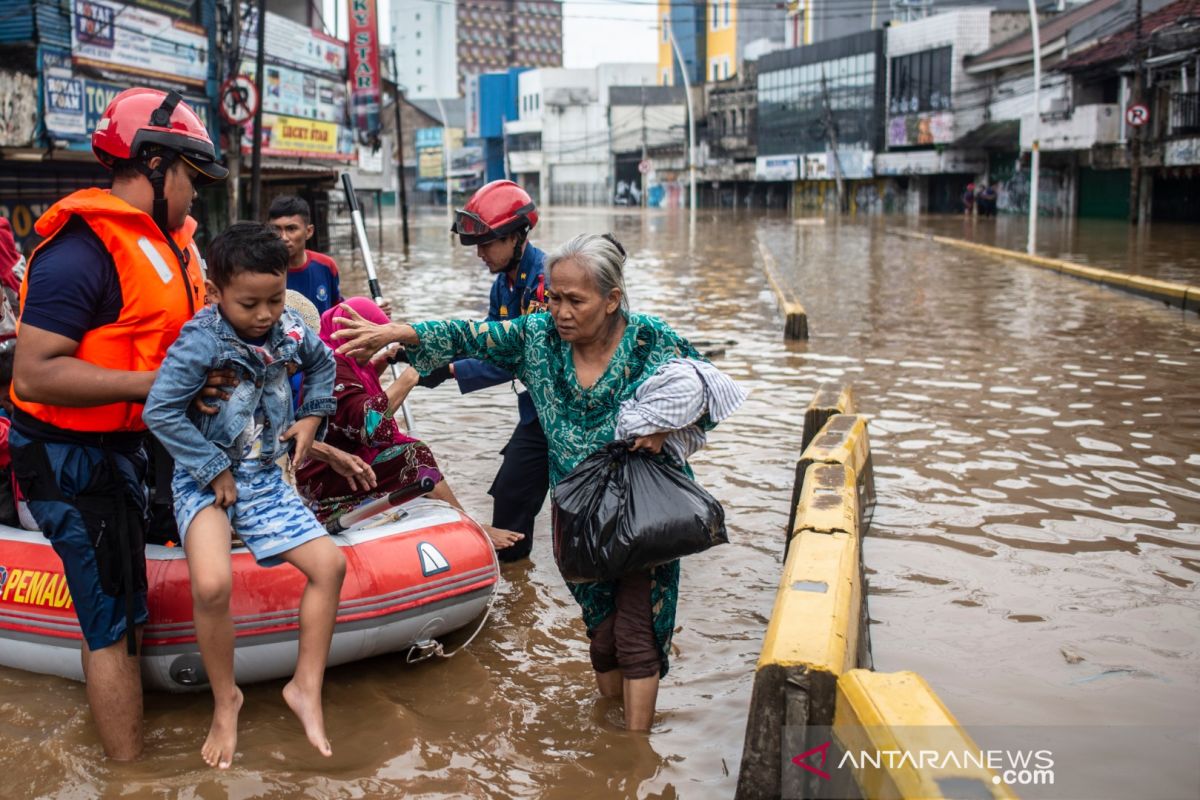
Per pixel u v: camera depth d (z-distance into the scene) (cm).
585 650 407
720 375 330
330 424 423
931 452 657
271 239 304
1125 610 420
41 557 371
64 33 1608
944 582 451
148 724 347
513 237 469
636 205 7850
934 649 387
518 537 479
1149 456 639
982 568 466
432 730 343
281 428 327
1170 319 1255
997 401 804
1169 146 3084
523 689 374
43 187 1694
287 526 317
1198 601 428
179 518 312
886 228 3622
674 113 7581
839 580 325
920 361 993
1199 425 714
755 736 271
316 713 310
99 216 315
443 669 391
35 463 318
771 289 1662
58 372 307
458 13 15462
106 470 323
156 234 328
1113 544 494
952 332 1177
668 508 320
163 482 346
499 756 326
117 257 317
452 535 401
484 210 460
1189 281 1577
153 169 324
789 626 289
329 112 2719
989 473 609
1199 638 395
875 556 482
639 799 302
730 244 2928
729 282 1822
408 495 389
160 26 1858
